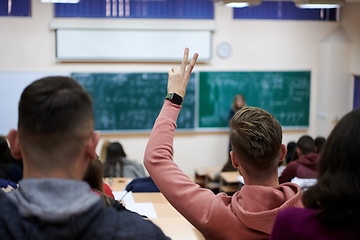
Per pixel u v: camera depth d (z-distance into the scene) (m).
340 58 6.77
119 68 6.44
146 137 6.73
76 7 6.17
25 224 0.61
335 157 0.73
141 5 6.32
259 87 6.87
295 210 0.79
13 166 2.94
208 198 1.11
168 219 1.28
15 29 6.07
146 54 6.41
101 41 6.28
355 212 0.69
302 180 2.75
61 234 0.60
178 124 6.77
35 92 0.65
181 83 1.24
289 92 6.98
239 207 1.06
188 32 6.46
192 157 6.90
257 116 1.12
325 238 0.72
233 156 1.18
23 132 0.66
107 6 6.23
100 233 0.63
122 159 4.12
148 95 6.59
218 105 6.81
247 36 6.71
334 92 6.82
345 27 6.86
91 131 0.69
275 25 6.77
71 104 0.66
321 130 7.01
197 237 1.12
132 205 2.08
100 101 6.48
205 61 6.66
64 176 0.67
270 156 1.08
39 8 6.09
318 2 4.47
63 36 6.16
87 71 6.35
